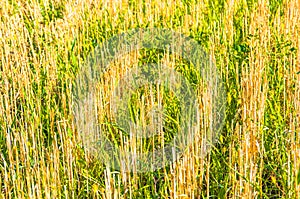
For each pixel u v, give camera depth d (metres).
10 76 5.71
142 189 4.12
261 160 4.00
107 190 3.58
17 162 3.99
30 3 7.78
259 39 5.89
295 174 3.83
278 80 5.35
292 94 4.96
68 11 6.96
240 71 5.58
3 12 7.14
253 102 4.68
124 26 6.52
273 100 5.02
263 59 5.41
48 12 7.18
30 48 6.27
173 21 6.77
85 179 4.24
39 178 3.81
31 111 5.05
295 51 5.67
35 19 6.84
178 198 3.68
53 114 4.76
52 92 5.39
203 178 4.18
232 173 4.04
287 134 4.54
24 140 4.30
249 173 3.91
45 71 5.73
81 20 6.73
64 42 6.28
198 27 6.62
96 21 6.84
